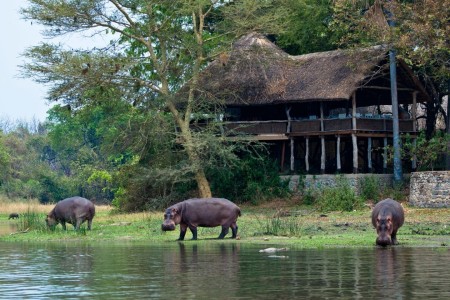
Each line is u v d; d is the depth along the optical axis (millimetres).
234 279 28953
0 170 162250
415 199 79188
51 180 170375
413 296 24219
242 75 93250
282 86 91188
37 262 37281
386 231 43344
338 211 78938
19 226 79000
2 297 25203
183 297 24688
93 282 28766
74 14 84938
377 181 86812
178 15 90688
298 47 106562
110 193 166875
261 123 91875
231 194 92250
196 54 90000
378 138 94188
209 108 91625
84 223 72312
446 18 76812
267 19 88312
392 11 81062
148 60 91625
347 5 85125
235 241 50531
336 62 90312
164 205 90062
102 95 87875
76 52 87000
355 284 27078
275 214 75125
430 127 98812
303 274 30203
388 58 86438
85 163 171125
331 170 96125
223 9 89500
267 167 92688
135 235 58750
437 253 39156
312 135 89500
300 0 93062
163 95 88375
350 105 97750
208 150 86938
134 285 27734
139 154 91750
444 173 77188
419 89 90875
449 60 81625
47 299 24688
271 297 24391
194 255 39938
